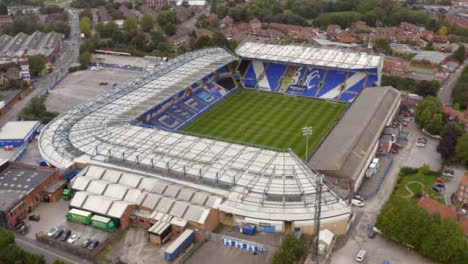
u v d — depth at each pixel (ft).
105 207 401.90
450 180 476.54
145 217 394.93
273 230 385.29
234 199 398.01
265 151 465.88
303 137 582.76
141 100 603.67
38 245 377.30
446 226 345.72
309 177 419.33
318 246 357.41
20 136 572.51
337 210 385.29
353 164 463.01
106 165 455.63
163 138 498.28
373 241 378.53
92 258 357.00
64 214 420.77
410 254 360.48
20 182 443.32
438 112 601.21
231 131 606.14
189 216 384.88
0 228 364.99
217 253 362.94
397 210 371.56
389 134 558.97
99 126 533.55
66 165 468.75
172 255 351.25
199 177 425.28
